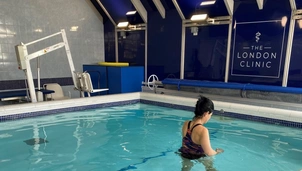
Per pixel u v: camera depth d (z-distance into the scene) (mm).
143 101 6020
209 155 2475
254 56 5066
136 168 2648
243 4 5082
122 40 7602
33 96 4789
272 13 4727
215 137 3607
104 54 8078
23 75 6453
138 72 6523
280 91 4438
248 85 4887
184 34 6113
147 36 6949
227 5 5129
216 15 5523
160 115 4883
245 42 5164
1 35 5984
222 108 4773
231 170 2582
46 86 6023
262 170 2596
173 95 5680
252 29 5031
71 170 2600
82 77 5305
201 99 2555
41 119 4492
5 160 2803
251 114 4422
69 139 3520
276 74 4824
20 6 6227
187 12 5895
